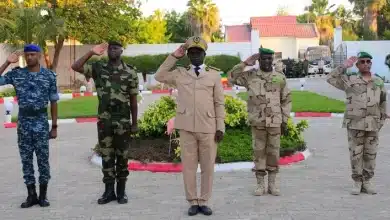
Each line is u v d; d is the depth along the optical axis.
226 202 7.00
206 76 6.32
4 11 29.42
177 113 6.41
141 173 8.90
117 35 33.47
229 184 8.05
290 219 6.17
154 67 35.41
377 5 46.59
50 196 7.48
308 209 6.60
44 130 6.76
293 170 9.11
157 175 8.75
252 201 7.03
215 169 9.02
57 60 32.81
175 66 6.77
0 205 7.05
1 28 28.27
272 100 7.10
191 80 6.32
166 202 7.05
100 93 6.77
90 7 32.25
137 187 7.93
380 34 52.78
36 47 6.67
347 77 7.34
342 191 7.54
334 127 15.21
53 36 30.27
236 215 6.38
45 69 6.80
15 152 11.63
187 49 6.34
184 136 6.36
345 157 10.37
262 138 7.24
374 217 6.22
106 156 6.90
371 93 7.19
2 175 9.10
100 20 32.81
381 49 36.28
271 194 7.37
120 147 6.90
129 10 34.84
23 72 6.67
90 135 14.11
